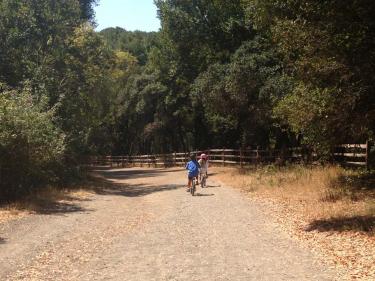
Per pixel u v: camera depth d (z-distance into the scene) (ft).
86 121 97.50
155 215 46.85
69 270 26.45
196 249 30.96
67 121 84.94
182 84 150.20
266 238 33.55
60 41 89.30
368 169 61.00
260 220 40.68
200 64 124.16
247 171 86.28
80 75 94.38
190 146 217.56
